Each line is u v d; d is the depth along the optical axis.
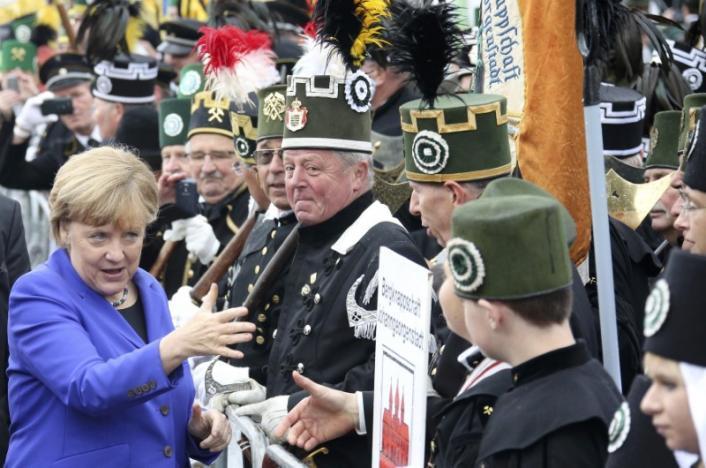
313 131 9.54
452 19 8.85
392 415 7.78
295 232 9.89
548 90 8.88
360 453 9.09
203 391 10.48
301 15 16.38
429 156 8.86
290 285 9.81
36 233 18.20
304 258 9.78
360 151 9.64
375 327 9.14
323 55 10.03
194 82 14.73
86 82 18.28
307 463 9.14
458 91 10.21
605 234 8.20
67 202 8.29
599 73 8.38
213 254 13.19
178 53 18.83
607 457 6.50
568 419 6.49
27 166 17.02
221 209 13.49
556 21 8.82
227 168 13.38
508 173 8.95
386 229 9.40
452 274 6.91
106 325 8.48
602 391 6.64
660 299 5.90
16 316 8.43
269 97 10.48
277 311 10.26
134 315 8.84
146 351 8.17
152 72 17.36
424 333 7.31
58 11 19.66
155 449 8.51
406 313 7.58
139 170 8.46
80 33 17.81
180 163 14.22
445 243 9.02
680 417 5.83
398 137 12.52
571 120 8.84
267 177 10.58
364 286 9.24
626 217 11.10
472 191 8.84
